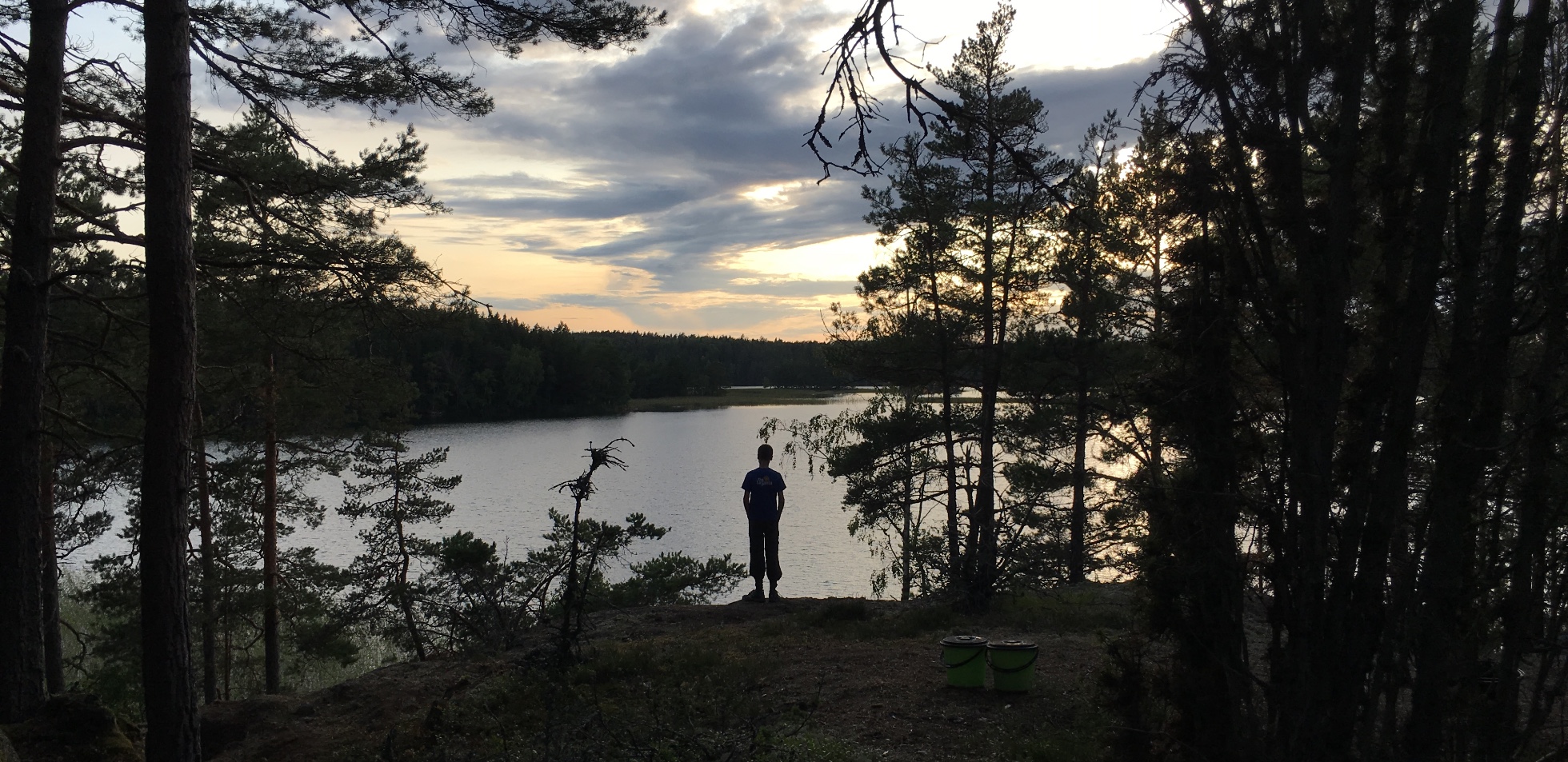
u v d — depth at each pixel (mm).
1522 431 3305
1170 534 3930
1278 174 3572
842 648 8711
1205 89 3598
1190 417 3750
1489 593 3803
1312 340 3525
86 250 13008
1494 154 3342
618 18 8367
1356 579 3486
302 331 12562
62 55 8797
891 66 3793
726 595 25234
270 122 10094
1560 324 3367
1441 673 3363
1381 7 3475
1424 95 3432
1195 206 3686
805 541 34531
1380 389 3451
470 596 11031
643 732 5801
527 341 111438
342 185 10156
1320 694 3479
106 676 17578
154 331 6715
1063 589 12211
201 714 8289
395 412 19703
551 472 56719
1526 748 4062
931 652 8336
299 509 19578
